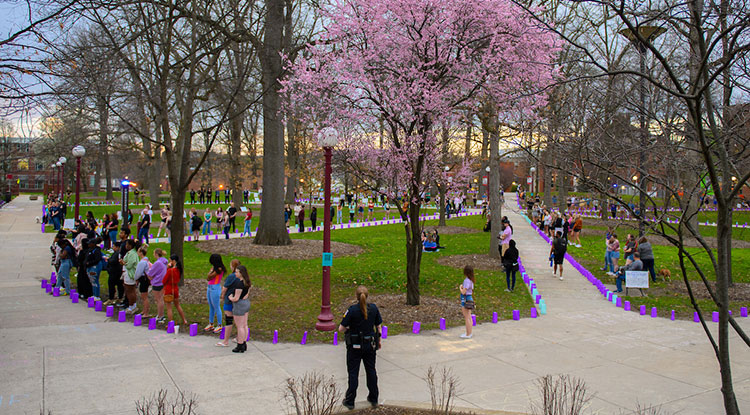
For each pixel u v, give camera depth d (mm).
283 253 21297
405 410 6551
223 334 10219
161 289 10703
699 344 10109
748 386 7711
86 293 13242
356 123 13375
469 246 25078
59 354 8789
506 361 8859
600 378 8023
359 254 22203
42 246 24172
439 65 12820
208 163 60438
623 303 13977
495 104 13406
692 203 17844
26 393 7008
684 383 7816
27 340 9609
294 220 40062
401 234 29547
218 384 7504
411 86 12070
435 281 16516
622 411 6676
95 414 6324
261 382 7621
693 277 17484
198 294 13430
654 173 6289
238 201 42219
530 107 12680
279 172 23188
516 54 12570
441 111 12492
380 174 13383
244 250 21828
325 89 13117
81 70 9422
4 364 8219
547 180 34094
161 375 7840
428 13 12016
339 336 10102
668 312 12938
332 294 14344
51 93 8617
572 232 26812
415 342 9977
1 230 30391
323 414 6039
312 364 8531
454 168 27531
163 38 14320
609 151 6074
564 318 12273
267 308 12461
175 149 21625
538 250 24609
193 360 8602
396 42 12547
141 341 9656
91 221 20406
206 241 24891
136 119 23953
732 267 19391
